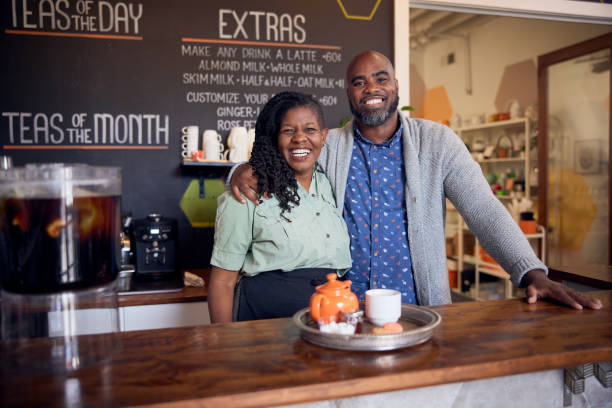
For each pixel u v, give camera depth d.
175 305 2.13
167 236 2.33
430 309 1.22
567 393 1.07
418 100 6.69
